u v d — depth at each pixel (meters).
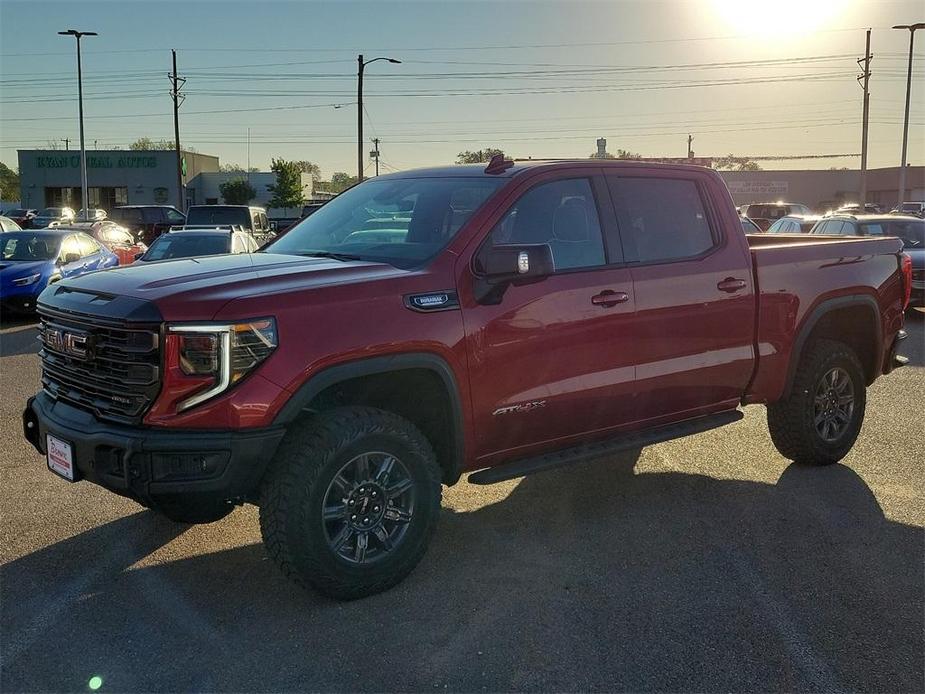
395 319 3.77
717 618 3.72
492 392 4.13
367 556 3.86
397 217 4.61
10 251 14.15
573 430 4.55
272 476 3.63
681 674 3.28
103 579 4.09
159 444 3.40
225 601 3.88
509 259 3.90
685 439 6.64
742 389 5.31
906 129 40.12
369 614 3.75
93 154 63.69
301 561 3.63
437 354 3.90
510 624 3.66
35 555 4.36
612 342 4.55
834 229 16.64
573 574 4.16
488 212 4.25
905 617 3.73
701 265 4.98
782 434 5.75
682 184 5.11
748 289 5.18
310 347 3.54
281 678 3.25
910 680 3.25
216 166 74.12
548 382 4.32
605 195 4.72
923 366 9.57
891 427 6.91
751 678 3.26
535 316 4.23
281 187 67.19
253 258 4.42
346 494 3.75
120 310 3.52
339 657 3.40
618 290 4.55
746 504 5.14
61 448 3.76
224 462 3.42
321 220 5.10
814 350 5.70
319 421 3.71
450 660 3.37
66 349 3.81
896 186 70.19
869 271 5.94
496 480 4.17
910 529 4.73
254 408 3.42
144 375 3.46
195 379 3.40
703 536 4.64
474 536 4.65
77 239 15.23
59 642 3.51
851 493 5.34
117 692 3.16
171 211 31.66
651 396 4.80
